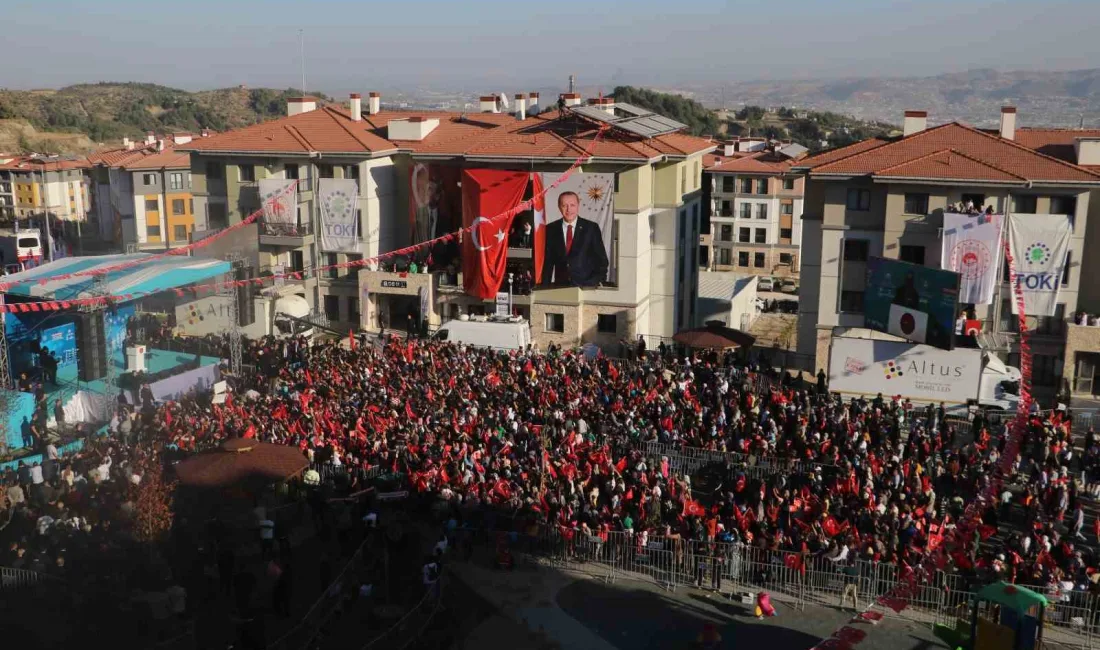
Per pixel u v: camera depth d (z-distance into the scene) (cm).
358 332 7769
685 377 5575
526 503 3872
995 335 6244
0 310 5072
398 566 3641
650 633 3306
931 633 3188
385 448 4325
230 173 8125
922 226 6262
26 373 5694
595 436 4672
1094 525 3969
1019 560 3312
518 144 7394
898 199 6294
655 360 6328
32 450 4747
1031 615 2667
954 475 4184
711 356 6328
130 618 3039
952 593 3347
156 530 3469
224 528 3734
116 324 6075
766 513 3878
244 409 4950
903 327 5456
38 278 5703
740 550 3656
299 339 6412
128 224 12169
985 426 4903
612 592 3600
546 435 4469
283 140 8025
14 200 15825
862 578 3484
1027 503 3988
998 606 2817
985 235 6016
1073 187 5959
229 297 6231
